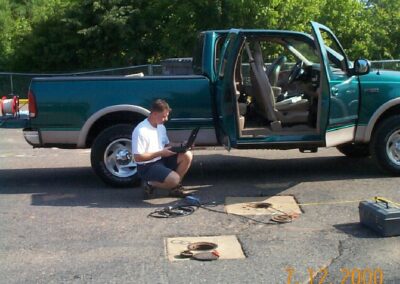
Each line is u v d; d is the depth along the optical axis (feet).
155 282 15.51
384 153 26.13
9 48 100.27
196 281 15.52
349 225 19.88
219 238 18.86
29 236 19.40
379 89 25.75
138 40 88.33
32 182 27.78
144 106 25.43
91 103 25.35
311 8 74.84
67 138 25.62
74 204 23.31
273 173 28.14
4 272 16.38
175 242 18.54
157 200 23.56
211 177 27.66
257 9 72.69
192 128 25.76
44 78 25.45
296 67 27.20
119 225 20.36
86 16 88.53
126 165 25.67
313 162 30.53
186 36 78.48
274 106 25.50
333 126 24.91
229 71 23.97
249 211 21.76
